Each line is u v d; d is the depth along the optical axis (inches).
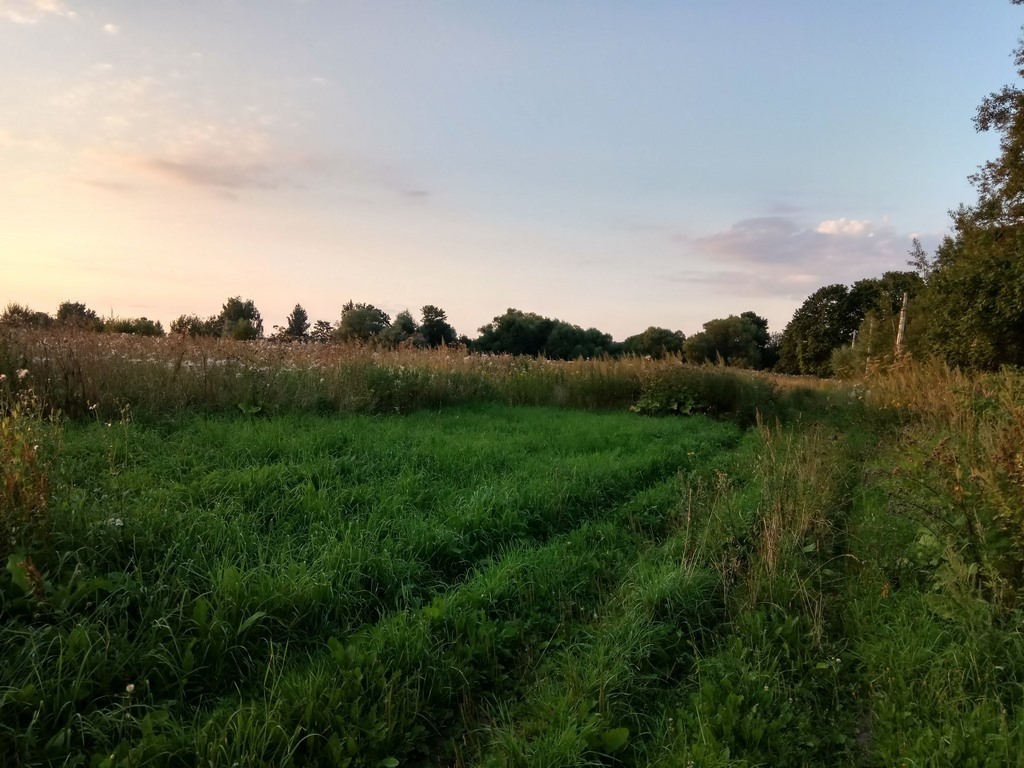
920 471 195.2
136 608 136.0
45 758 101.4
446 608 152.3
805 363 2780.5
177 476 209.0
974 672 131.0
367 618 154.3
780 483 236.8
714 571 183.6
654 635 152.0
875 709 129.6
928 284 845.8
